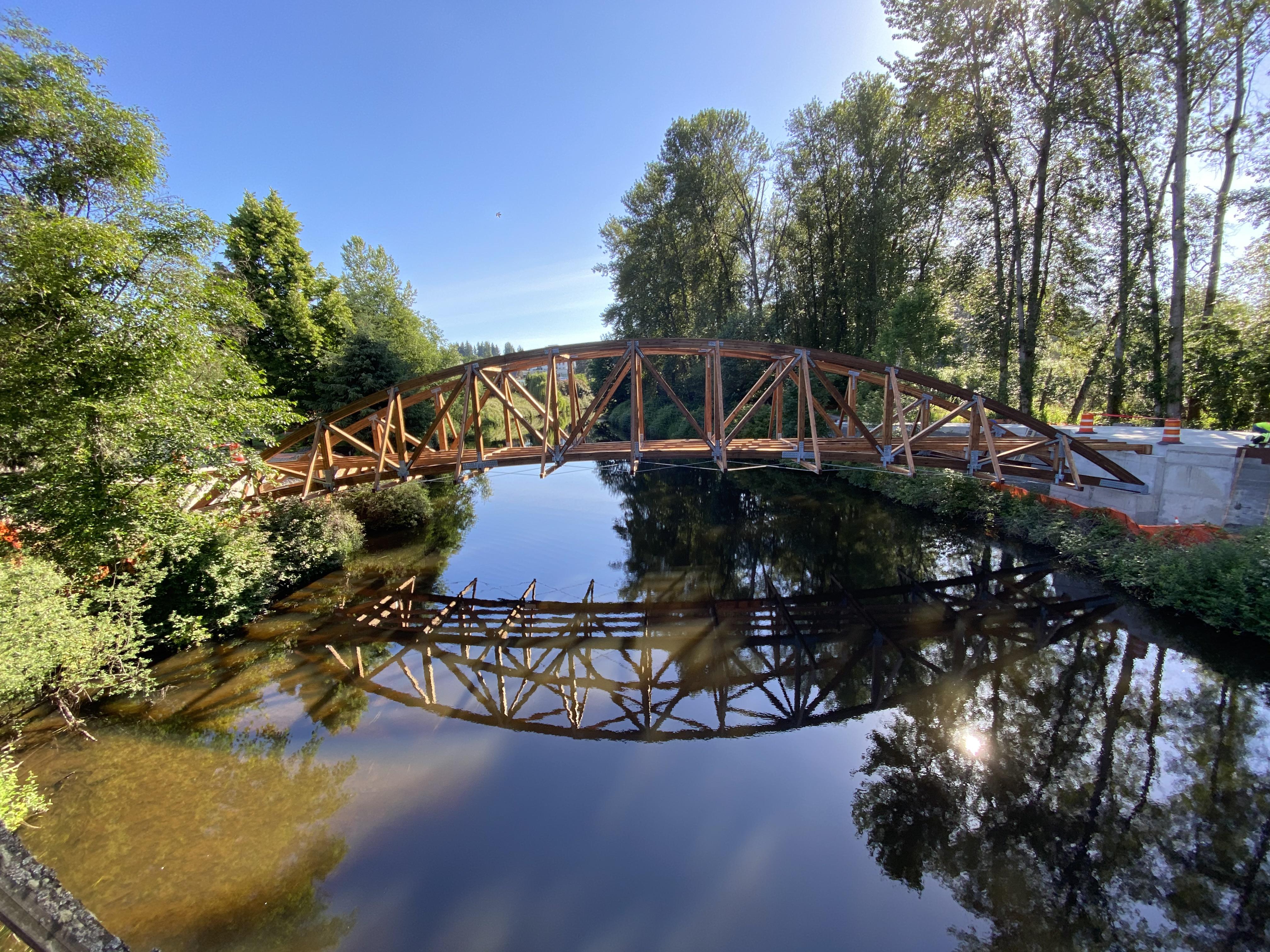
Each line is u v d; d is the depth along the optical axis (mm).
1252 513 10062
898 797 6273
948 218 24609
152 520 8641
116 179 10641
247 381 10336
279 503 12797
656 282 36656
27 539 7809
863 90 25125
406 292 35625
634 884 5098
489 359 11617
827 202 27953
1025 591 11602
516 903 4867
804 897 4945
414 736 7457
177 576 9555
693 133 31672
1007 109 17422
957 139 17875
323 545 13570
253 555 10992
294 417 11305
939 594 11992
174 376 8906
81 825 5824
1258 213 15406
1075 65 15906
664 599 12578
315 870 5246
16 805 5773
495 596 12688
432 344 32156
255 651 9906
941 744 7199
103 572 8352
